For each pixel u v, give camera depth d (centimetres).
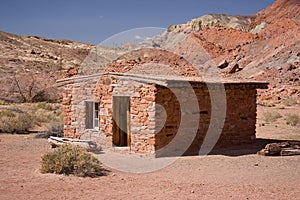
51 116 2453
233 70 5456
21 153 1255
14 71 5044
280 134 1806
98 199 724
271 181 901
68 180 875
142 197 742
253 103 1469
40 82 4219
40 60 6378
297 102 3431
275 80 4656
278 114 2552
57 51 7619
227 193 783
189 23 12694
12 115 2289
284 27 8556
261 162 1128
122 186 830
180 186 836
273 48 6212
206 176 945
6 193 757
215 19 13712
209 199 738
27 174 930
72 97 1415
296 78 4556
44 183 842
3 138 1628
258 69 5428
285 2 14725
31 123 2045
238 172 995
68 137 1425
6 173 936
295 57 5391
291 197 763
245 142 1448
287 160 1161
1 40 7694
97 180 884
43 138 1631
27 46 7894
